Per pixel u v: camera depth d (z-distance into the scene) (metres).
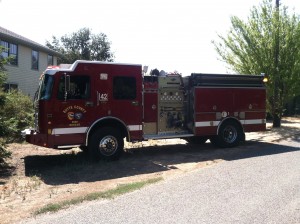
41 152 11.79
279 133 16.36
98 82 9.91
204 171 8.54
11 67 22.61
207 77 11.98
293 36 17.89
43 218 5.35
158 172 8.70
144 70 10.90
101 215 5.42
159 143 13.77
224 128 12.27
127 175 8.45
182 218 5.23
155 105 11.17
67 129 9.48
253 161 9.66
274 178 7.56
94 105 9.84
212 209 5.61
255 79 12.90
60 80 9.41
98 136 9.88
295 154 10.73
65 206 5.92
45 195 6.75
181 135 11.52
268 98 18.58
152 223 5.05
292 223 4.93
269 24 18.33
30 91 25.27
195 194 6.49
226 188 6.86
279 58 18.12
